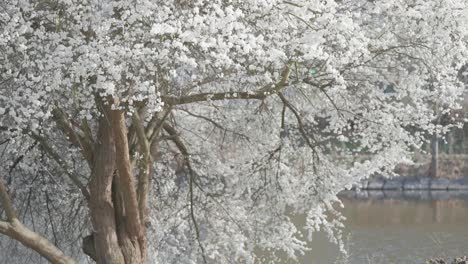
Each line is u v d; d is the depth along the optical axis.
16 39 9.89
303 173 14.88
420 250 21.48
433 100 13.73
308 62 11.70
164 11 9.38
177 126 15.35
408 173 38.97
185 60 9.26
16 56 10.31
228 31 9.35
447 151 40.62
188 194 15.58
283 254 18.73
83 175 13.89
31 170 13.40
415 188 37.81
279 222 15.23
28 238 11.59
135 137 13.16
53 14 10.14
